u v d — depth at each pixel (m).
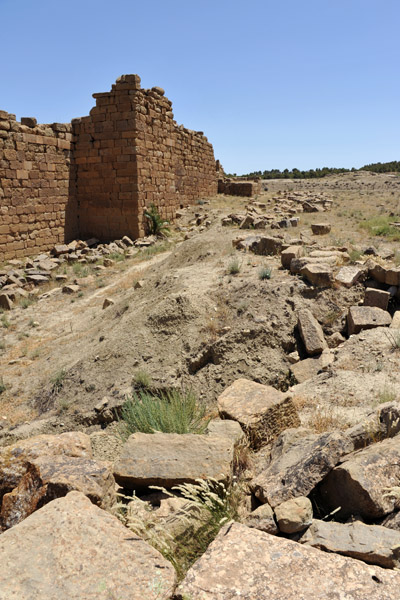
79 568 2.43
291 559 2.49
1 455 4.31
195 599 2.26
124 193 21.86
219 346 8.45
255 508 3.73
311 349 8.16
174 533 3.21
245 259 12.38
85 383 8.84
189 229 23.72
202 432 4.94
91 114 21.66
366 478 3.26
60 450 4.35
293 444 4.27
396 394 5.77
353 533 2.91
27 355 11.55
